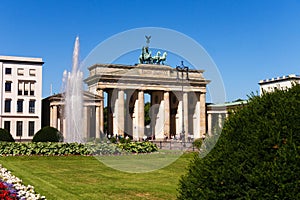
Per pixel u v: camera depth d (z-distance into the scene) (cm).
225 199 865
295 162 784
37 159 3634
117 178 2433
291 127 824
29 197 1588
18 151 3800
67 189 1986
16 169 2853
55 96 9862
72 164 3288
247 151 852
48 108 11112
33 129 10631
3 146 3788
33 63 10762
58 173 2680
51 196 1767
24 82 10656
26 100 10644
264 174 807
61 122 8269
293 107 847
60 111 9025
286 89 930
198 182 926
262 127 855
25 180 2262
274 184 787
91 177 2477
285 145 805
